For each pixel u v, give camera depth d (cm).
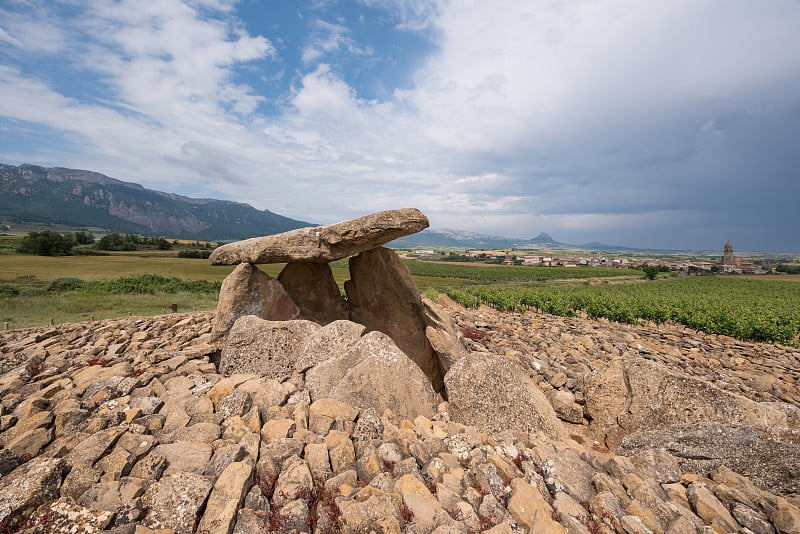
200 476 400
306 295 1104
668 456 529
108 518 348
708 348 1470
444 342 911
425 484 427
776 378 1060
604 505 399
